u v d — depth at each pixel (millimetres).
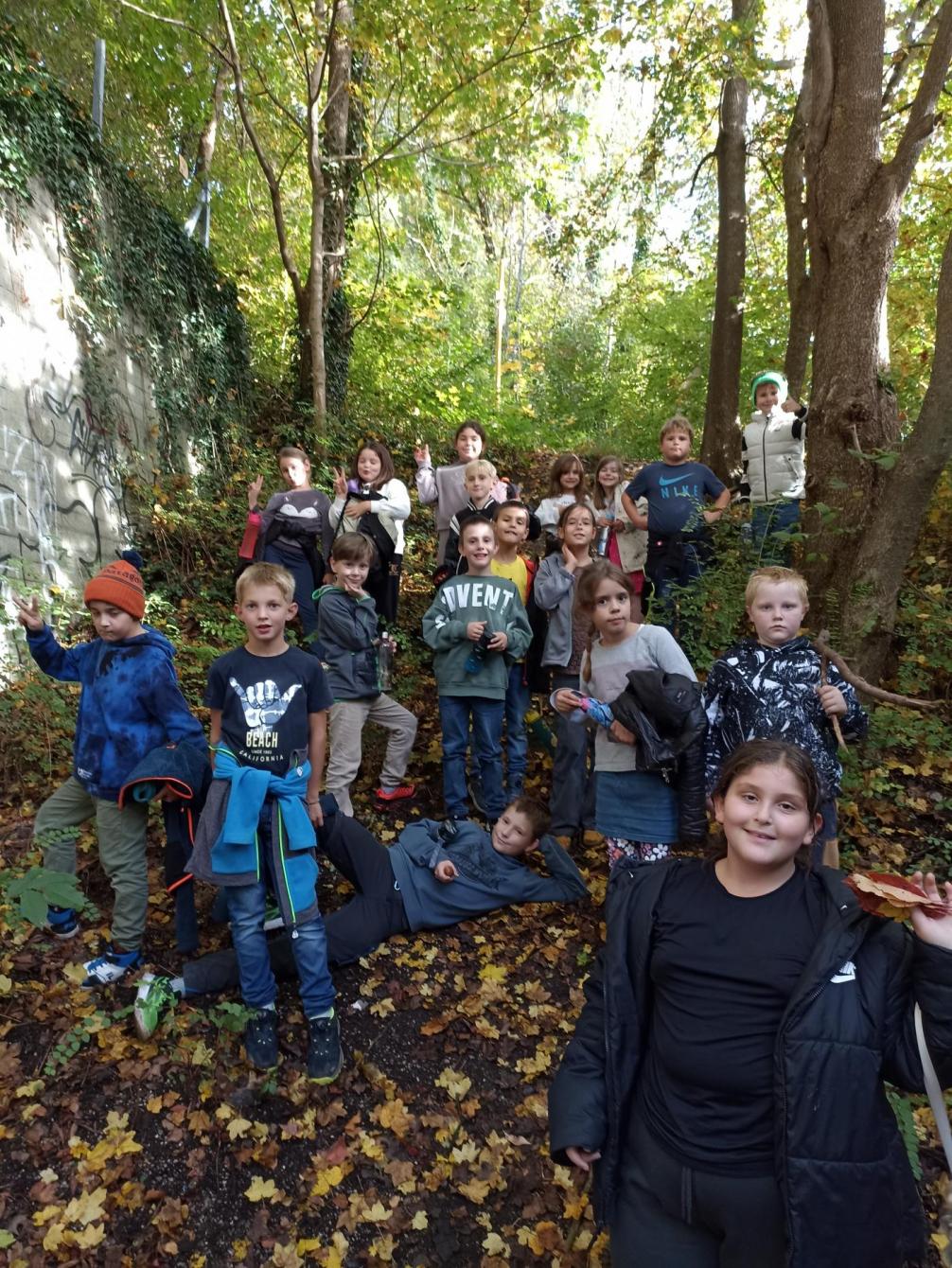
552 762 5086
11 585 5227
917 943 1437
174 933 3436
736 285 10594
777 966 1584
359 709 4121
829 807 3004
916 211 9562
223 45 9898
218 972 3062
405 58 9461
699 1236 1613
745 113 10508
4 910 3311
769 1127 1537
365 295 13406
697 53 8609
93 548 6562
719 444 10711
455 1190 2463
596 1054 1797
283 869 2816
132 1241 2281
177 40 9805
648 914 1764
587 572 3361
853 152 4961
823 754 2898
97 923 3445
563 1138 1697
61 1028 2912
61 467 6121
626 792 3230
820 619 5117
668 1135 1629
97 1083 2738
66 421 6230
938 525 6320
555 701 3322
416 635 6598
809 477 5301
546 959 3477
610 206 12211
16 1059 2783
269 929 3334
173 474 8094
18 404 5527
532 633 4387
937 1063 1416
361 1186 2465
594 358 21062
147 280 7812
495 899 3668
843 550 5102
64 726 4535
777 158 10914
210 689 3031
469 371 15242
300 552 5734
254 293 13000
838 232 5059
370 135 11211
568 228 12258
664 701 2969
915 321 9398
